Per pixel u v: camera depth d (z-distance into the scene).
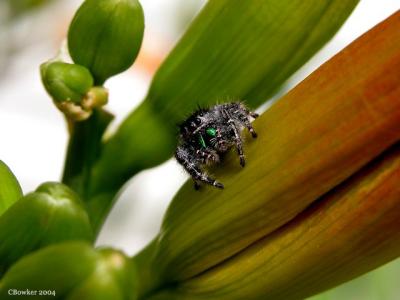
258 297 0.16
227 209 0.16
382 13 0.27
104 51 0.17
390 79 0.14
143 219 0.26
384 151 0.15
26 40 0.27
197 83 0.18
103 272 0.13
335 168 0.15
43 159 0.30
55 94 0.17
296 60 0.18
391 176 0.15
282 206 0.15
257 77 0.18
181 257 0.16
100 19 0.17
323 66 0.15
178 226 0.16
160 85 0.18
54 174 0.30
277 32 0.18
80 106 0.17
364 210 0.15
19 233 0.15
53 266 0.13
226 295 0.16
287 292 0.16
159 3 0.29
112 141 0.19
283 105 0.15
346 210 0.15
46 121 0.30
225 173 0.16
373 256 0.15
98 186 0.19
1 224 0.15
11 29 0.27
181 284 0.17
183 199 0.16
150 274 0.17
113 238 0.26
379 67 0.14
